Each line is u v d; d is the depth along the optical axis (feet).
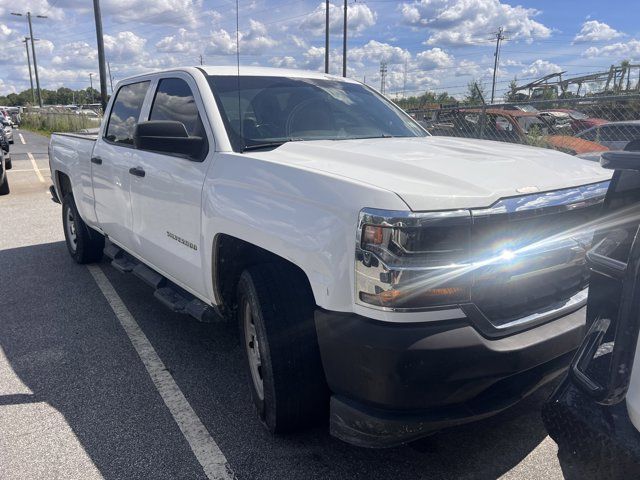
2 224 28.30
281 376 8.79
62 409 10.91
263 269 9.18
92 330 14.71
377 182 7.86
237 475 8.91
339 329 7.68
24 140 100.89
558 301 8.55
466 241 7.43
